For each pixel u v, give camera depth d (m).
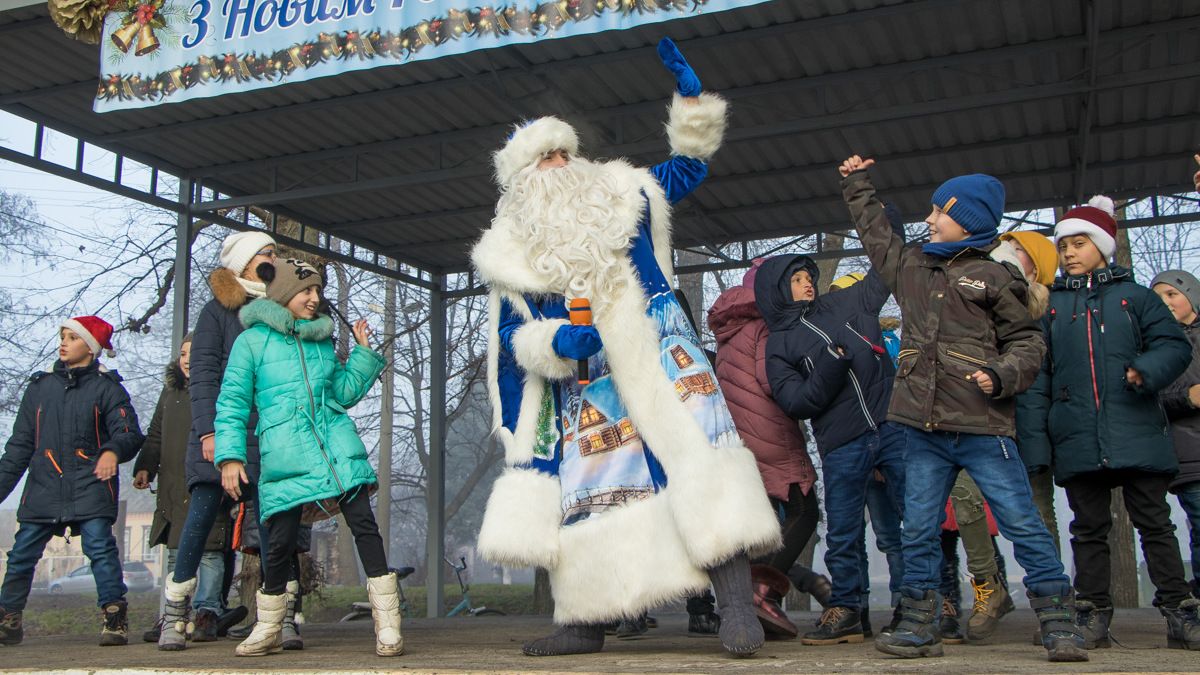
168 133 9.20
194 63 6.79
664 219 3.71
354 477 4.17
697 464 3.35
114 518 5.61
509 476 3.60
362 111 8.98
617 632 5.15
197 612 5.46
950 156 9.87
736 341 4.84
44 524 5.52
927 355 3.44
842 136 9.43
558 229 3.53
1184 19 7.32
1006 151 9.75
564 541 3.50
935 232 3.59
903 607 3.52
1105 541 4.21
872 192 3.73
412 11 6.39
